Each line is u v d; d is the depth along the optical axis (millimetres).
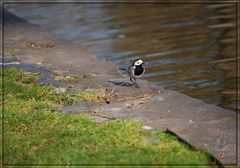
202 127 9625
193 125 9711
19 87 11711
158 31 23531
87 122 9688
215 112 10391
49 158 8391
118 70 13867
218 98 15008
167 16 26578
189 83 16422
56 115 10102
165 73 17453
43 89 11594
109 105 10977
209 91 15609
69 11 28828
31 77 12695
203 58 19031
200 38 21875
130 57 19375
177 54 19703
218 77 16922
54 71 13781
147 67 18203
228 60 18641
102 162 8148
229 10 26984
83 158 8297
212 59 18891
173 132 9188
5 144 8977
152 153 8461
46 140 9023
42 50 16234
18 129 9562
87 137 8977
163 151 8523
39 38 17828
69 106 10906
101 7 29781
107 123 9594
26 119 9867
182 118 10086
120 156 8312
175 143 8828
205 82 16391
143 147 8633
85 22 25859
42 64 14523
